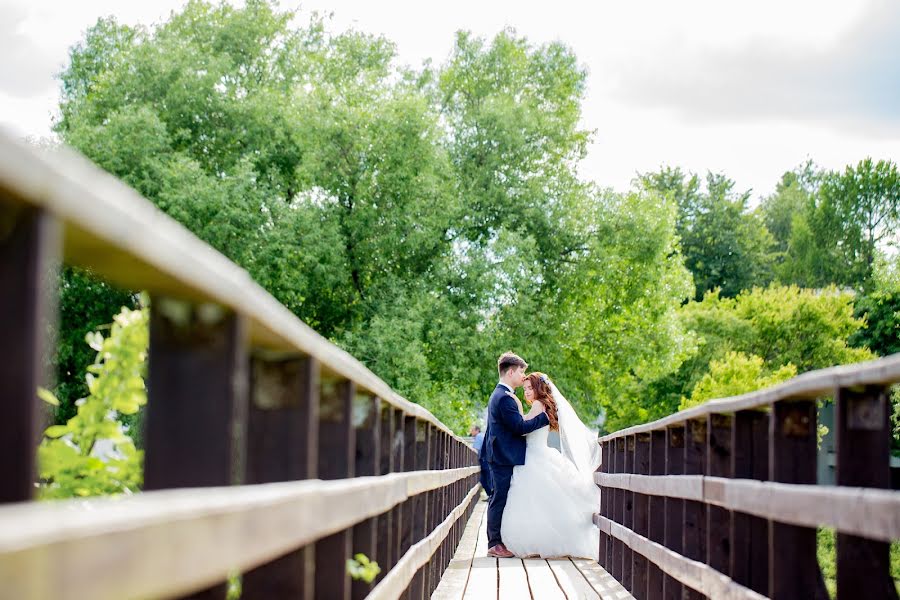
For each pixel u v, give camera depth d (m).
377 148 27.83
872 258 75.06
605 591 8.07
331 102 28.77
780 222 89.75
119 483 2.99
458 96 33.75
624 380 33.16
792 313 51.78
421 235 27.91
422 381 25.97
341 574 3.14
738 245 77.00
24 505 0.99
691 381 52.16
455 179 30.17
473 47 33.22
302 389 2.46
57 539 0.96
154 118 27.94
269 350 2.41
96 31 36.66
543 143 32.03
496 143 31.17
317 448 3.20
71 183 1.05
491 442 10.75
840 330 52.28
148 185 26.81
